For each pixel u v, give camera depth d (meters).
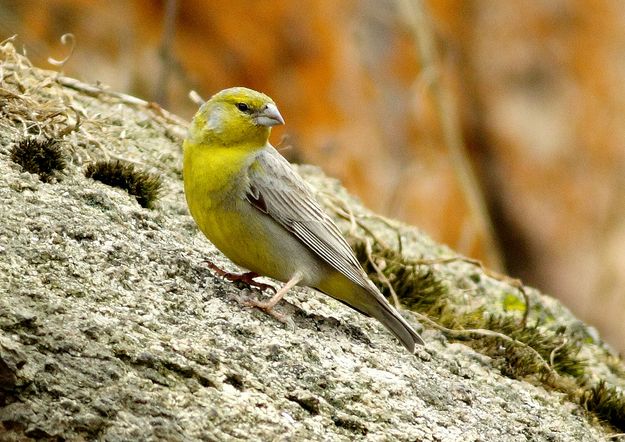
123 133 12.38
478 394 10.35
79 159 11.05
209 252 10.88
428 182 21.47
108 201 10.28
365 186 21.39
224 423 8.12
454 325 12.02
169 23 17.55
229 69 21.53
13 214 9.39
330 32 21.58
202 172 10.03
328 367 9.41
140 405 7.91
